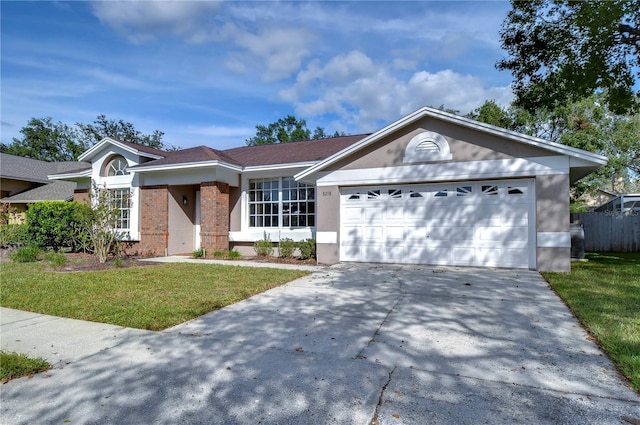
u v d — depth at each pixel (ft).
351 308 19.79
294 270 32.89
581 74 39.68
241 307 20.31
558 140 68.18
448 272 30.63
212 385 11.05
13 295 23.06
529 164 30.55
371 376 11.50
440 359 12.79
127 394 10.55
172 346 14.39
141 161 49.37
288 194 45.98
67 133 147.33
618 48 39.42
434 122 33.68
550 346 13.91
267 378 11.47
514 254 31.76
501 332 15.58
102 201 41.29
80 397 10.41
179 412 9.53
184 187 50.62
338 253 37.37
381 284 26.21
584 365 12.12
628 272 29.76
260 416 9.29
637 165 73.87
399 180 34.88
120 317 18.25
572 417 9.01
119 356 13.42
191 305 20.43
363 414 9.30
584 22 36.24
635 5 34.91
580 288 23.49
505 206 32.17
